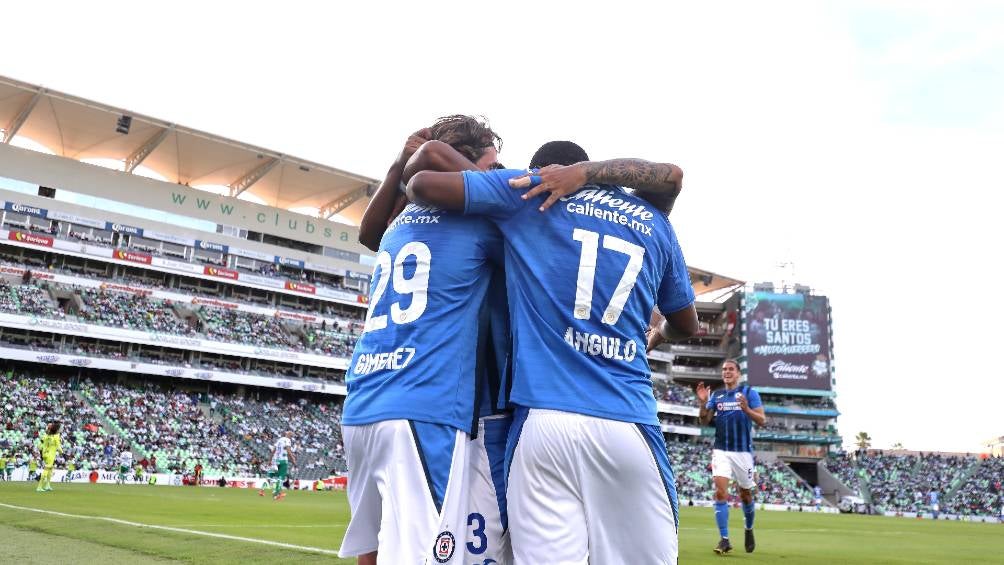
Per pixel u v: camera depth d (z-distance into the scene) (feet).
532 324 8.09
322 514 45.44
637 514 7.89
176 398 145.59
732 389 29.71
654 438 8.09
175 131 153.58
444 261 8.42
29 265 147.95
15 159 153.17
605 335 8.07
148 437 127.34
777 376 214.90
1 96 142.20
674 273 9.20
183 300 160.35
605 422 7.70
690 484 172.96
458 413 8.17
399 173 9.75
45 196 156.04
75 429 120.67
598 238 8.20
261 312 172.24
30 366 138.10
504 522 8.70
